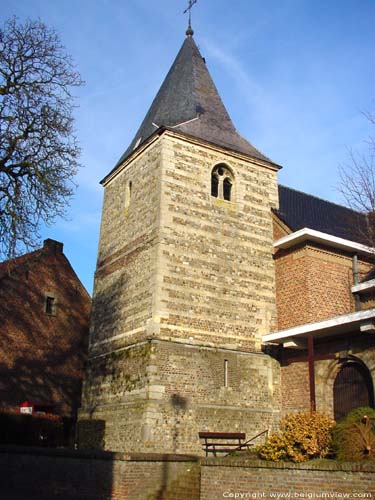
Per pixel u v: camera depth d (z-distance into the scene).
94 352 20.50
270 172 22.11
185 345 17.47
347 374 17.27
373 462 9.87
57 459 13.95
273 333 18.52
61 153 15.98
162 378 16.72
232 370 18.17
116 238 21.27
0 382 22.03
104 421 18.27
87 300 27.23
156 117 22.70
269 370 19.02
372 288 18.62
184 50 24.80
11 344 23.03
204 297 18.44
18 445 17.27
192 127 20.83
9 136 15.08
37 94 15.59
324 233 19.36
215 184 20.62
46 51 15.88
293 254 19.97
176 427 16.45
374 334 16.19
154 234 18.52
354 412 11.94
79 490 12.99
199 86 23.09
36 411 22.80
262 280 20.09
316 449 11.36
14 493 14.16
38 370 23.59
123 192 21.75
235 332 18.72
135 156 21.31
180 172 19.53
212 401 17.39
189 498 12.92
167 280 17.88
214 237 19.47
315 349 18.06
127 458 12.16
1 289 23.61
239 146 21.86
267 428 18.17
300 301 19.16
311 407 15.37
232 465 11.23
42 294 25.22
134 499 12.01
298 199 23.78
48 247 26.56
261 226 20.91
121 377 18.11
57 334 25.02
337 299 19.50
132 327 18.38
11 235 15.05
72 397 24.41
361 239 20.58
